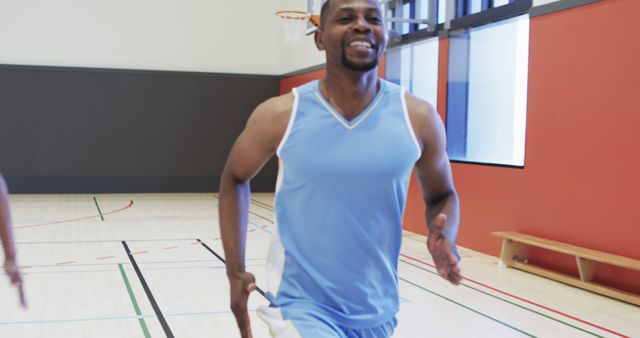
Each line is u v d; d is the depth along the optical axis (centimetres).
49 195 1114
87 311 423
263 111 171
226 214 185
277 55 1248
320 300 168
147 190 1178
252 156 174
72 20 1140
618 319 421
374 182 164
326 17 164
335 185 164
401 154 165
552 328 399
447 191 186
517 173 601
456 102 702
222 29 1217
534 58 576
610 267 493
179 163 1191
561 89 547
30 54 1123
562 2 542
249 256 616
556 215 554
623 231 488
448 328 397
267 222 853
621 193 489
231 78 1210
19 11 1116
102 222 828
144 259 597
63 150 1134
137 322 400
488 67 663
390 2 800
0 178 199
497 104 650
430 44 767
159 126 1179
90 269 552
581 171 527
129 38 1171
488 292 490
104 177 1157
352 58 159
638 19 473
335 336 159
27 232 738
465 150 702
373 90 167
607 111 501
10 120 1108
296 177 167
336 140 164
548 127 562
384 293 174
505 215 618
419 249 664
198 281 513
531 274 555
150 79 1170
